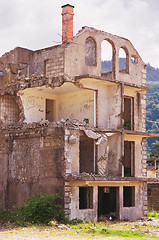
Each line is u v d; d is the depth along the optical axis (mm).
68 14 28078
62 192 24672
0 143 29578
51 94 30359
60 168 25047
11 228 22547
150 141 115688
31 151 27406
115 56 29312
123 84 28328
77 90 28859
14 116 30234
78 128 25906
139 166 30391
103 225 24109
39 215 23719
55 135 25703
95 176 26047
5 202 28688
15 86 28688
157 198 36469
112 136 28219
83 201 28766
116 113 28219
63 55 26328
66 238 18953
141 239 19062
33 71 29281
